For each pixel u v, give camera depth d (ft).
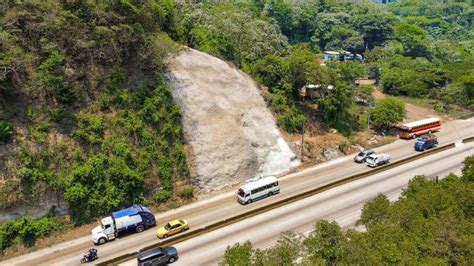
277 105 187.21
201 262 105.40
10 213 112.98
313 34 466.70
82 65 142.31
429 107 273.75
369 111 218.79
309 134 189.57
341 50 424.87
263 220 128.06
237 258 73.77
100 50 145.48
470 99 270.46
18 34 131.54
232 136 160.86
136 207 124.88
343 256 75.00
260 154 165.37
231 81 183.32
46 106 129.49
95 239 113.80
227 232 120.98
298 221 126.41
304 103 208.64
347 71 234.17
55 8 138.92
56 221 118.42
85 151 128.57
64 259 107.65
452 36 592.60
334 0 577.02
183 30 207.92
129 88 148.05
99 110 138.21
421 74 307.17
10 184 112.88
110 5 149.59
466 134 220.84
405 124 215.51
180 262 105.60
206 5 260.62
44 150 121.60
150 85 152.76
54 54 133.80
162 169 139.54
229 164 154.61
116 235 117.80
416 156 182.50
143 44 155.12
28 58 129.59
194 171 147.43
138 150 137.49
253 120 174.40
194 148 151.64
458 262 78.43
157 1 191.72
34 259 107.76
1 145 116.16
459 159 181.37
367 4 609.83
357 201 139.54
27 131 122.31
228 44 210.79
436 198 94.63
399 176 162.61
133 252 108.37
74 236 118.32
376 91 310.45
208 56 188.75
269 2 457.68
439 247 79.41
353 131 209.15
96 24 145.69
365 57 393.70
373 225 83.92
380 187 151.53
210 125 159.74
